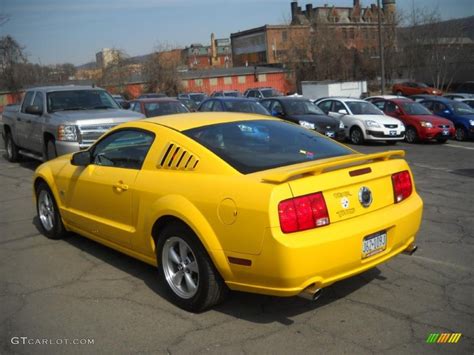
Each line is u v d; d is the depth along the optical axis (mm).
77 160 5301
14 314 4188
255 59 92438
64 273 5094
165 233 4234
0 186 9953
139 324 3963
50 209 6207
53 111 10812
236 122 4758
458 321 3883
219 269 3824
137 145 4781
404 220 4078
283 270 3455
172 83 59531
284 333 3752
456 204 7801
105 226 5016
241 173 3855
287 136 4676
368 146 16797
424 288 4520
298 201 3525
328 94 42438
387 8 57156
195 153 4176
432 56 50844
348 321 3912
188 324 3941
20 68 43625
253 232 3543
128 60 60625
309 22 67938
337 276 3688
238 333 3773
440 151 15086
